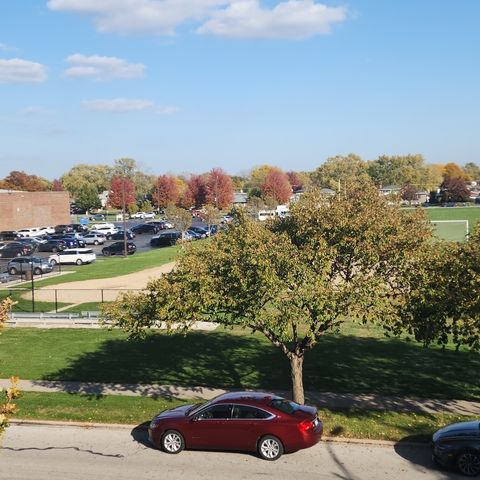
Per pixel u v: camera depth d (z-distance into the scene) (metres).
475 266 14.15
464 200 146.12
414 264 14.94
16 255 60.50
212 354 24.33
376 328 27.78
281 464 13.61
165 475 13.16
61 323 30.12
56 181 169.75
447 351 23.69
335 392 19.19
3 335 28.28
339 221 14.95
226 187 112.88
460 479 12.60
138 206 137.25
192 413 14.47
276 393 19.27
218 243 16.19
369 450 14.38
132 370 22.41
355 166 173.38
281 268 14.42
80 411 17.67
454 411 17.20
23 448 15.03
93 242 74.62
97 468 13.65
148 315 16.70
